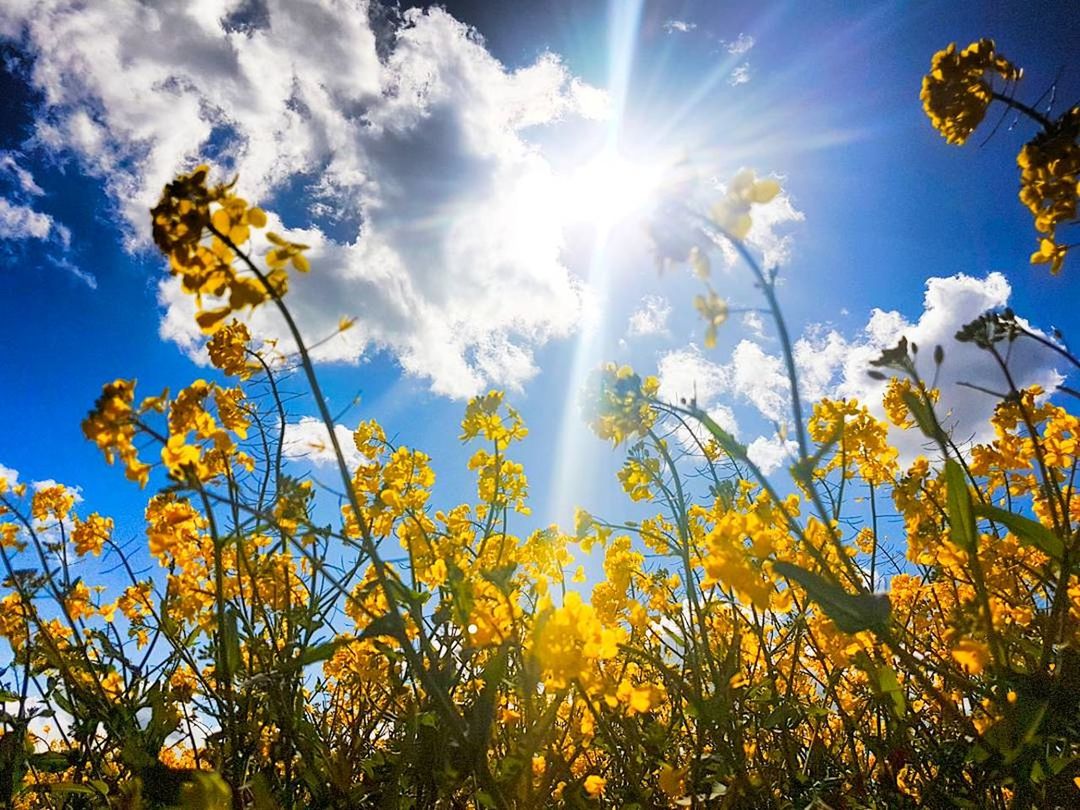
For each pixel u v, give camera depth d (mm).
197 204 358
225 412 651
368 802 558
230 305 359
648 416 539
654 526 790
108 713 617
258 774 454
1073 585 480
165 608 654
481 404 824
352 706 756
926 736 558
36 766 643
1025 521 384
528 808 469
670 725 580
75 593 732
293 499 485
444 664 537
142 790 463
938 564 586
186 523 612
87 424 414
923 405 392
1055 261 423
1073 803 407
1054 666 397
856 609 362
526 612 572
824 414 731
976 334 396
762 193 336
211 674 680
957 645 366
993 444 588
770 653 702
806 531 634
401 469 759
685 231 341
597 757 683
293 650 574
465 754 415
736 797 495
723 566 380
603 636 381
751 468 363
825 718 679
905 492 611
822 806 510
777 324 338
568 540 799
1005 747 375
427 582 624
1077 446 542
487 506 826
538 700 562
